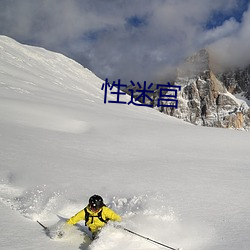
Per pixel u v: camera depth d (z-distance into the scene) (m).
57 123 26.22
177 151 18.05
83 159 13.69
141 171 11.95
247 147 20.72
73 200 7.88
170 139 22.08
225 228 6.22
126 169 12.17
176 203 7.90
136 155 16.11
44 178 9.94
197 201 8.15
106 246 5.20
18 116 25.69
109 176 10.83
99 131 24.39
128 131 24.72
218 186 9.92
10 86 45.91
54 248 5.16
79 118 29.30
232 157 16.89
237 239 5.62
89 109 41.12
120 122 29.61
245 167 13.76
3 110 26.62
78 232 5.97
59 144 16.75
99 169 11.86
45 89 57.69
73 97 58.19
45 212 6.99
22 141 16.16
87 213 5.70
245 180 10.93
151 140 21.16
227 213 7.20
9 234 5.50
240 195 8.88
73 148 16.23
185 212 7.17
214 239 5.67
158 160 14.82
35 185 9.12
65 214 7.01
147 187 9.54
